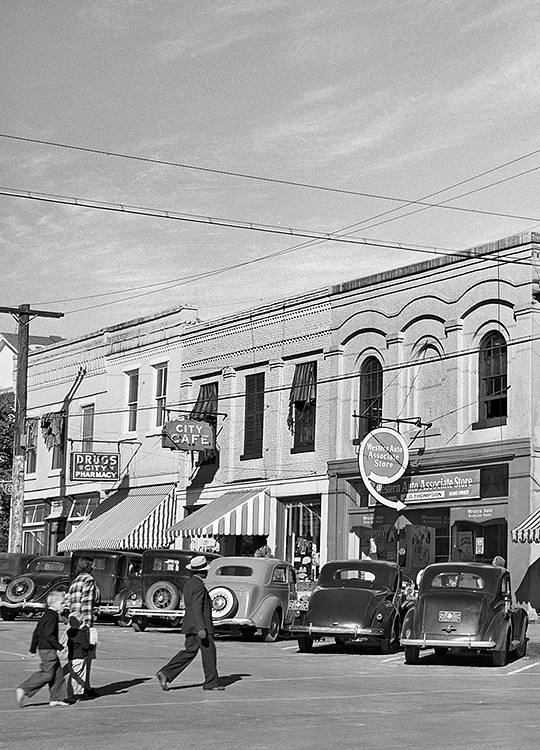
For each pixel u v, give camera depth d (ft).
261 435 127.34
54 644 45.88
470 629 68.54
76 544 145.69
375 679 60.13
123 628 100.58
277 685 55.72
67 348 165.99
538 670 67.51
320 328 120.26
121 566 103.14
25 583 108.68
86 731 39.50
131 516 141.59
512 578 96.07
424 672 65.21
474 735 39.55
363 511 112.98
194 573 53.47
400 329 110.73
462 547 102.32
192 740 37.70
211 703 47.80
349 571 79.61
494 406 101.30
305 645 78.59
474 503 101.09
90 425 158.81
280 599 88.48
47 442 165.37
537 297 98.17
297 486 120.88
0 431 166.30
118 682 55.01
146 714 44.04
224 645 83.46
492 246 101.81
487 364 102.32
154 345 146.61
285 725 41.55
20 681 54.60
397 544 108.58
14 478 131.75
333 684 56.85
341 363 117.19
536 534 91.09
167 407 139.44
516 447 97.14
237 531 122.11
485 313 102.32
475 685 57.98
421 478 106.11
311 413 121.19
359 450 103.30
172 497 139.54
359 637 76.74
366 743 37.35
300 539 121.08
